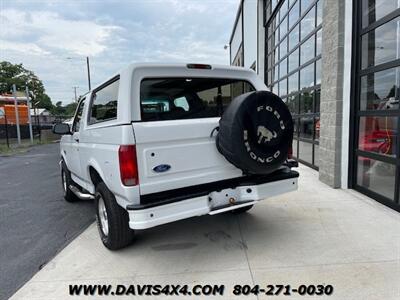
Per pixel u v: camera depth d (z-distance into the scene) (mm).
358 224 3875
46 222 4793
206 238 3738
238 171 3369
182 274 2965
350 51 5141
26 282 2988
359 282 2668
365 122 5051
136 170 2789
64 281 2939
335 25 5301
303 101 8047
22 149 17531
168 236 3850
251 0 14789
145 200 2896
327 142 5773
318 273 2838
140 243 3689
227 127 2980
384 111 4461
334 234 3625
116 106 3188
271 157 3092
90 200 6027
